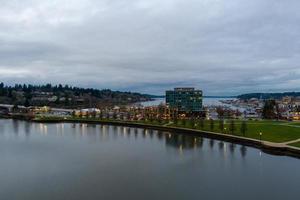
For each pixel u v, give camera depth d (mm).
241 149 141000
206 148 145875
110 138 185750
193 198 79250
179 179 95688
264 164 111875
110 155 133250
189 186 88750
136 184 90875
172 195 81562
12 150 146625
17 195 81875
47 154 136250
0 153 139125
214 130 187125
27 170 107562
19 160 123875
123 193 83125
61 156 131625
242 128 166375
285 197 79750
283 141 140875
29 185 90062
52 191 84875
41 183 92125
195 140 170500
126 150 145125
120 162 119562
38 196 81125
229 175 99500
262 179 94500
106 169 108875
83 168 110125
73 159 125250
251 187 87312
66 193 83125
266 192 83250
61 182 92875
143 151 141875
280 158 120625
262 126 191625
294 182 91250
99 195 81625
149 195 81562
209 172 103438
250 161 117312
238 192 83438
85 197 80125
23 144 164750
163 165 114000
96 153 138000
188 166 112062
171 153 136000
